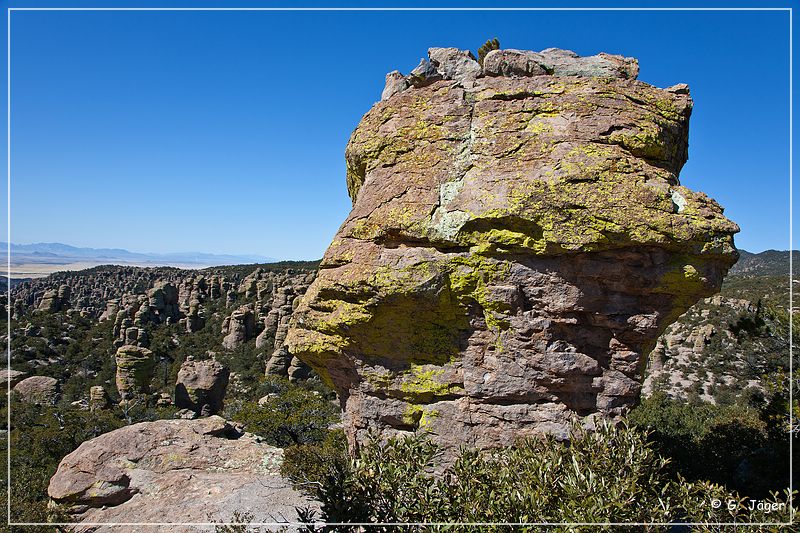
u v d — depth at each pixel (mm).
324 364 11352
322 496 7848
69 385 64250
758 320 19391
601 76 10766
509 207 9305
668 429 19266
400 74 12156
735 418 19094
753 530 6934
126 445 15523
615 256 9344
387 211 10383
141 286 124688
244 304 92375
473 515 6551
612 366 9953
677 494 7648
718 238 9195
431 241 9898
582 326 9859
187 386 56500
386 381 10430
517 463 7699
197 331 91188
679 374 55094
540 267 9531
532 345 9695
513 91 10680
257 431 29172
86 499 13711
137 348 61531
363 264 10250
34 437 36594
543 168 9633
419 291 9570
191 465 15383
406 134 11031
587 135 9867
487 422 9953
